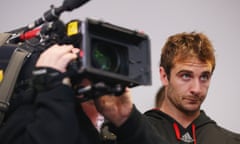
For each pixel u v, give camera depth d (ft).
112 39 4.07
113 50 4.10
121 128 4.59
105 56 4.05
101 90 4.00
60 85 3.99
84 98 4.23
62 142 3.78
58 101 3.94
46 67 4.00
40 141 3.77
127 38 4.16
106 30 3.99
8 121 4.11
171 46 7.06
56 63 4.00
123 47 4.15
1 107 4.20
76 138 3.89
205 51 6.82
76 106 4.36
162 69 7.22
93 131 4.48
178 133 6.95
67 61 3.98
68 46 4.07
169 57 6.97
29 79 4.24
